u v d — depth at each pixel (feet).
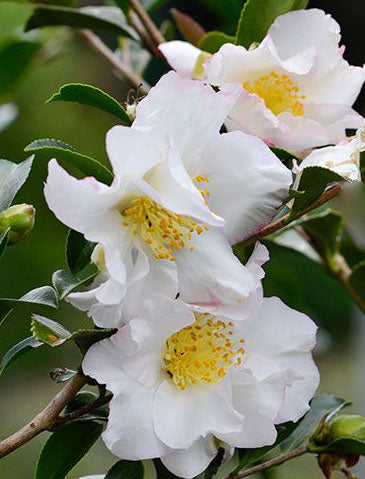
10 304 2.30
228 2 2.95
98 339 2.22
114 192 2.17
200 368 2.26
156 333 2.21
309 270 3.12
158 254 2.20
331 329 3.20
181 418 2.23
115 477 2.38
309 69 2.31
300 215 2.29
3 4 3.15
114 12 2.89
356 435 2.44
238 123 2.28
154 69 3.32
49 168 2.11
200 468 2.24
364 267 2.77
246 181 2.21
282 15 2.37
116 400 2.19
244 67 2.32
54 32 3.24
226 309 2.20
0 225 2.31
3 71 3.25
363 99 3.49
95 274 2.21
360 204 3.03
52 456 2.37
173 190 2.19
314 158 2.26
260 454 2.46
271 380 2.26
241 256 2.38
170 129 2.19
